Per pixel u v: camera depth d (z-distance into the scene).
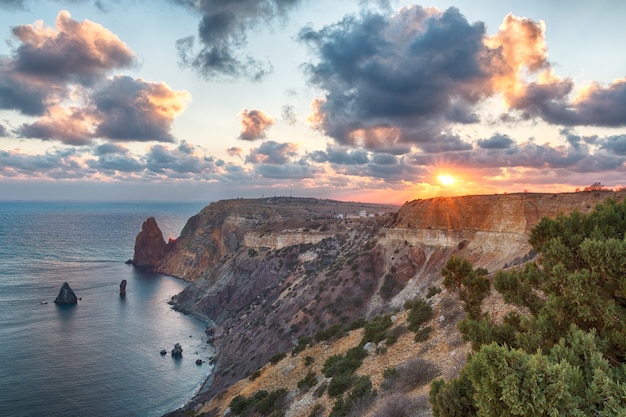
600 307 10.69
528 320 12.45
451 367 20.88
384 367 26.84
